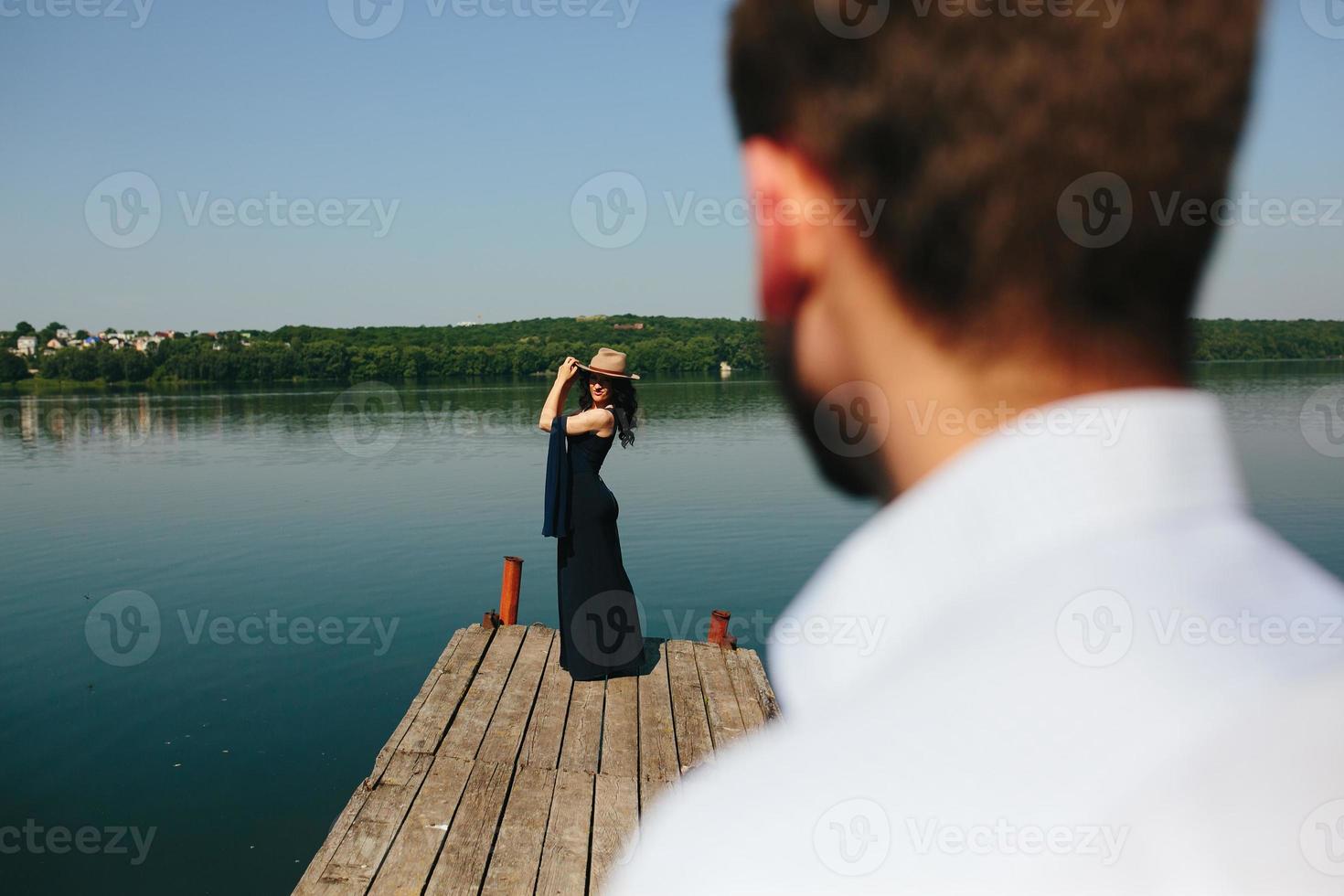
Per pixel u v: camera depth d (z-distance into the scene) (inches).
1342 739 13.5
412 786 181.0
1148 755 13.7
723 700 234.8
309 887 143.6
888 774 14.9
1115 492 14.6
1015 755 14.1
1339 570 531.8
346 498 831.7
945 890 14.4
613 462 1053.8
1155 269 14.7
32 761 300.7
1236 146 14.8
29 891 222.2
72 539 660.7
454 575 566.6
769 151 16.5
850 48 15.5
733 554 614.5
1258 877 13.3
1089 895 13.7
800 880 15.1
